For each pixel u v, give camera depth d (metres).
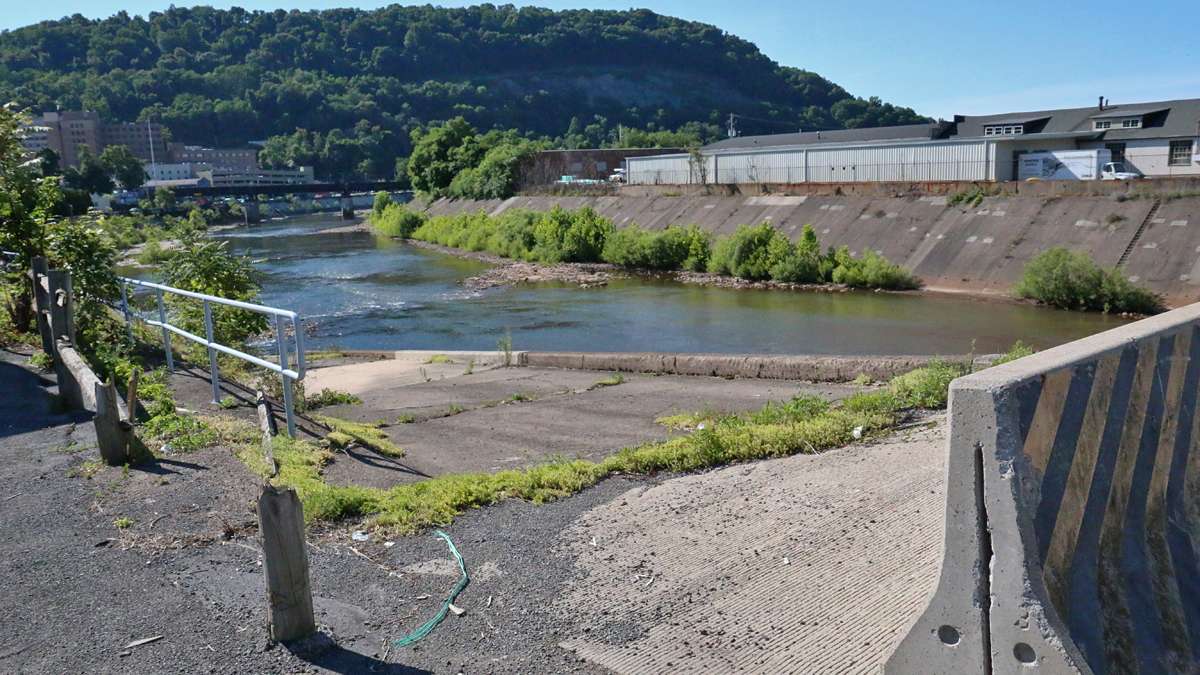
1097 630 2.85
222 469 6.10
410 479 6.57
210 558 4.62
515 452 7.67
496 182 67.38
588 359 14.46
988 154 41.44
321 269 47.09
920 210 36.53
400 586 4.47
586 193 57.31
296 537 3.77
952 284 31.98
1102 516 3.08
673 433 8.37
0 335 10.82
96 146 157.88
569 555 4.89
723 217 44.56
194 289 12.46
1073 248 30.34
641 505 5.71
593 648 3.88
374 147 178.38
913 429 7.50
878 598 4.29
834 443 7.14
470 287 38.56
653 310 30.89
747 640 3.94
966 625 2.75
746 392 10.93
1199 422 3.90
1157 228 28.95
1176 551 3.53
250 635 3.85
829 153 47.88
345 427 8.09
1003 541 2.65
